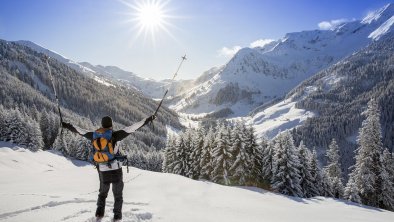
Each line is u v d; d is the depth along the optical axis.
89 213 6.83
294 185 42.47
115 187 6.04
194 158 53.16
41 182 18.00
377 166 40.69
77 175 22.58
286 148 42.84
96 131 5.87
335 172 63.19
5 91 188.25
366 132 40.88
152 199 12.46
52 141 106.00
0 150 69.12
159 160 93.75
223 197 16.91
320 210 19.09
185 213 9.63
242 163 44.91
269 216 13.38
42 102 194.38
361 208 25.75
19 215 6.73
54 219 6.43
